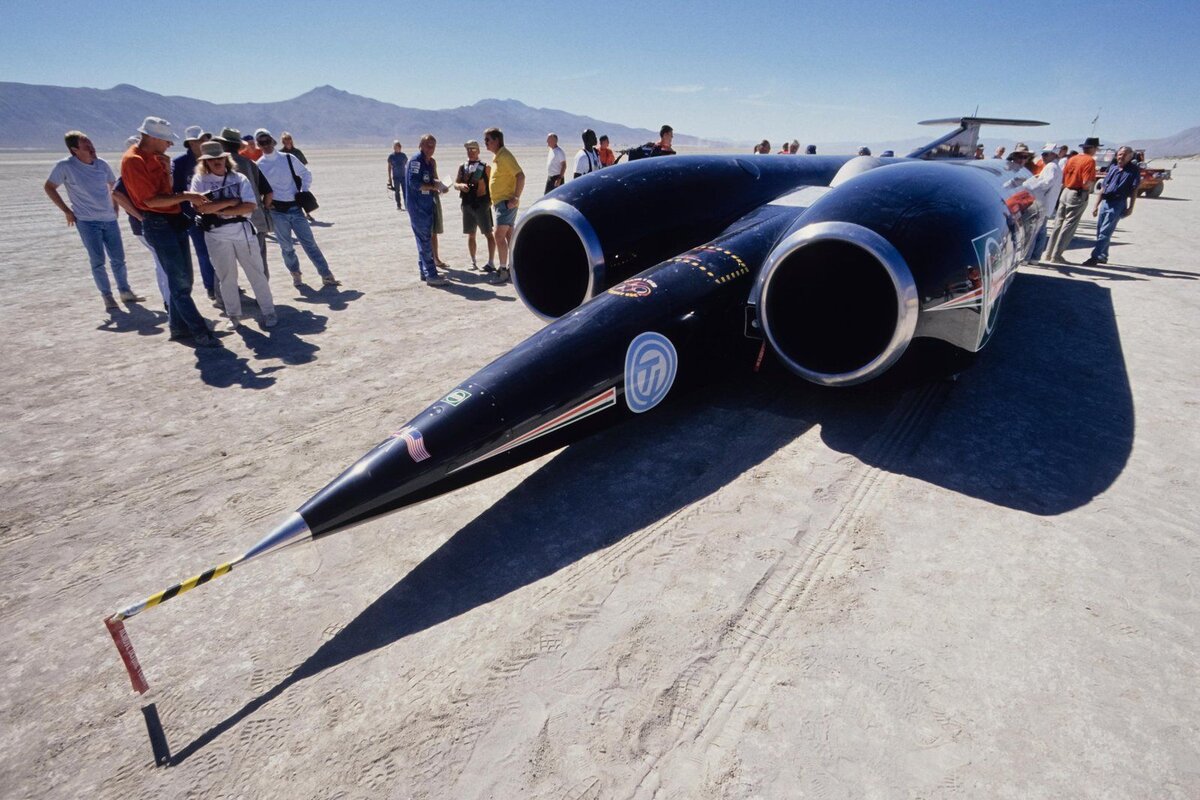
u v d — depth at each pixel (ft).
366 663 8.04
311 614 8.91
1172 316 22.62
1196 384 16.35
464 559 9.89
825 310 13.85
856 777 6.51
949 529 10.39
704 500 11.22
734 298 13.84
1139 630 8.35
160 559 10.12
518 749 6.86
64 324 22.03
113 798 6.51
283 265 31.48
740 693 7.47
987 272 12.46
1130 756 6.71
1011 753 6.75
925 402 14.99
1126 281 28.45
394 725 7.20
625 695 7.47
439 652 8.16
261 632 8.61
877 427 13.76
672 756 6.74
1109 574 9.37
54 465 12.81
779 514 10.80
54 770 6.81
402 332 20.83
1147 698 7.38
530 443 10.74
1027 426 13.91
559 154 32.45
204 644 8.42
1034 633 8.29
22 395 16.07
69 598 9.31
